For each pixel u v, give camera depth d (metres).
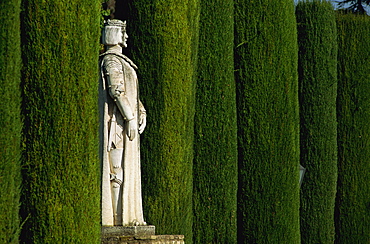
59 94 35.22
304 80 60.31
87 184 35.59
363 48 63.47
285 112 54.59
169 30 45.59
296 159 55.31
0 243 32.25
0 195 32.28
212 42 50.06
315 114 60.00
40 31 35.28
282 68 54.66
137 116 38.00
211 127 49.81
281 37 54.72
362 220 62.44
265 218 53.25
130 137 37.44
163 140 45.06
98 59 37.34
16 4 33.59
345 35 63.38
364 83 63.19
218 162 49.78
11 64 33.19
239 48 53.88
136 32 45.72
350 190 62.34
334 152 60.44
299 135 59.72
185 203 45.94
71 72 35.59
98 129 36.66
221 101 50.06
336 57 61.16
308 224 59.44
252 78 53.72
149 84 45.28
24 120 34.94
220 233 49.72
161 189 45.00
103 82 37.41
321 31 60.47
